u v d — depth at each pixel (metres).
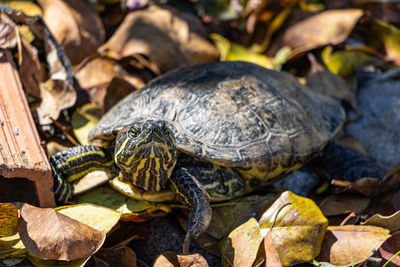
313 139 3.10
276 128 2.89
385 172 3.64
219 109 2.79
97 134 2.85
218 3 4.99
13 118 2.68
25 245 2.14
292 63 4.55
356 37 4.88
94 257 2.34
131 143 2.40
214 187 2.71
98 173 2.94
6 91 2.85
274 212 2.50
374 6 5.11
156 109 2.82
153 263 2.46
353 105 4.12
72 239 2.18
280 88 3.17
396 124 3.93
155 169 2.52
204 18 4.90
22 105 2.81
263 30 4.84
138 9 4.45
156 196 2.67
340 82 4.17
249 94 2.96
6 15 3.50
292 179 3.38
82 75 3.78
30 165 2.41
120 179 2.71
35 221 2.24
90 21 4.06
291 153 2.90
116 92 3.54
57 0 3.97
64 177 2.75
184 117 2.74
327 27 4.45
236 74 3.09
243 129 2.77
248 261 2.27
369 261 2.49
